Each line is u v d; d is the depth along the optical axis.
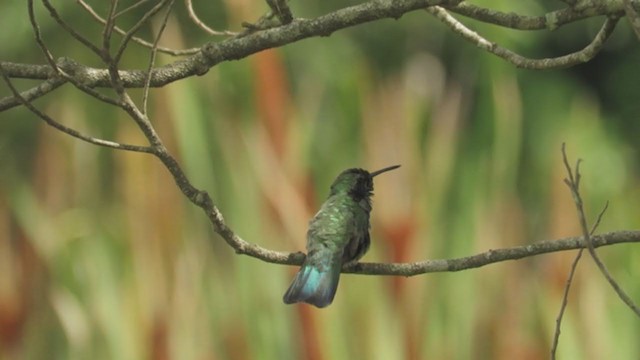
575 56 7.67
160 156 6.96
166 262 14.68
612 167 16.69
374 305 14.49
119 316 14.58
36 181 15.43
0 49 16.02
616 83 18.06
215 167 14.77
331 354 14.36
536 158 16.59
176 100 14.86
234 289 14.50
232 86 15.07
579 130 16.97
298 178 14.88
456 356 14.59
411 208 14.89
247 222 14.59
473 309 14.72
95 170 15.27
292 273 14.58
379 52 16.95
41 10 15.95
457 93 16.44
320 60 16.33
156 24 15.66
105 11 15.89
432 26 17.02
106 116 15.37
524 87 17.11
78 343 14.55
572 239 7.25
